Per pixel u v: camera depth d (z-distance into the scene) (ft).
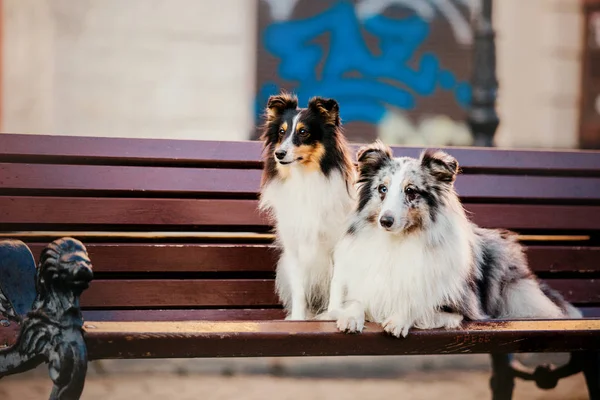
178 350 8.68
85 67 27.68
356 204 11.16
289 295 12.41
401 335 9.25
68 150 12.03
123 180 12.19
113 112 27.96
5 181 11.81
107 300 11.96
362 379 16.90
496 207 13.06
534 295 12.03
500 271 12.09
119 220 12.11
